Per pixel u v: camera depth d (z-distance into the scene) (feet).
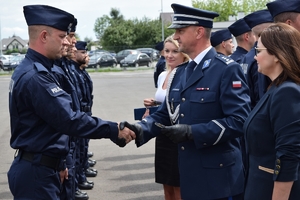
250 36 15.65
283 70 7.72
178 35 10.06
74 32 14.71
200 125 9.41
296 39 7.73
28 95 9.59
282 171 7.49
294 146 7.38
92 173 19.95
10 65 110.73
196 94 9.71
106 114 37.52
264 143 7.94
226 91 9.36
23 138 9.91
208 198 9.70
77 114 9.82
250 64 12.44
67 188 12.62
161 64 24.08
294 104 7.47
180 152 10.13
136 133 10.34
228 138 9.29
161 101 14.39
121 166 21.75
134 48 150.61
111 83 71.97
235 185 9.82
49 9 10.05
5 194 17.51
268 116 7.83
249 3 130.00
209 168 9.71
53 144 9.86
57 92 9.70
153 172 20.63
